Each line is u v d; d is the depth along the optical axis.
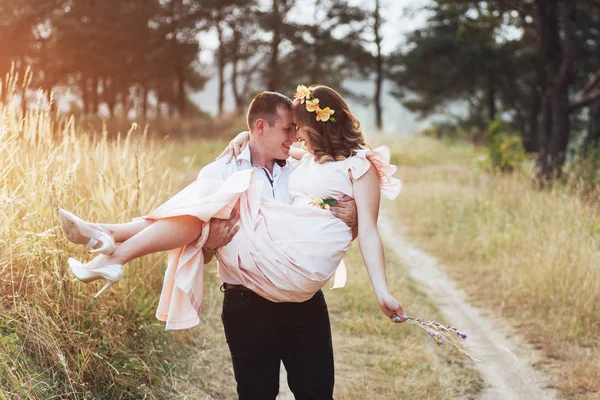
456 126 35.44
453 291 6.66
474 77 34.06
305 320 2.81
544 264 6.12
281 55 36.09
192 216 2.69
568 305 5.69
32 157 4.04
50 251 3.40
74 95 34.59
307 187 2.81
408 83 36.16
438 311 5.95
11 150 3.76
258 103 2.92
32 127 4.04
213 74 45.50
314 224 2.70
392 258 7.94
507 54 31.19
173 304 2.77
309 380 2.79
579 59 29.08
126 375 3.59
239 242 2.69
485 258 7.70
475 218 9.09
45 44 24.02
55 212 3.64
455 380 4.48
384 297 2.65
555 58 13.21
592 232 6.89
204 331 4.71
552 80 13.07
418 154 19.22
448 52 32.81
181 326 2.79
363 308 5.71
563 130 12.74
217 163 2.97
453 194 10.93
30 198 3.74
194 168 11.51
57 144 4.62
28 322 3.23
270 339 2.79
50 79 24.17
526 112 34.38
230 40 34.75
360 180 2.75
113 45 25.70
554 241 6.45
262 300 2.77
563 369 4.62
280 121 2.89
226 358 4.41
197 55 32.56
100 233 2.53
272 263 2.65
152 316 4.18
